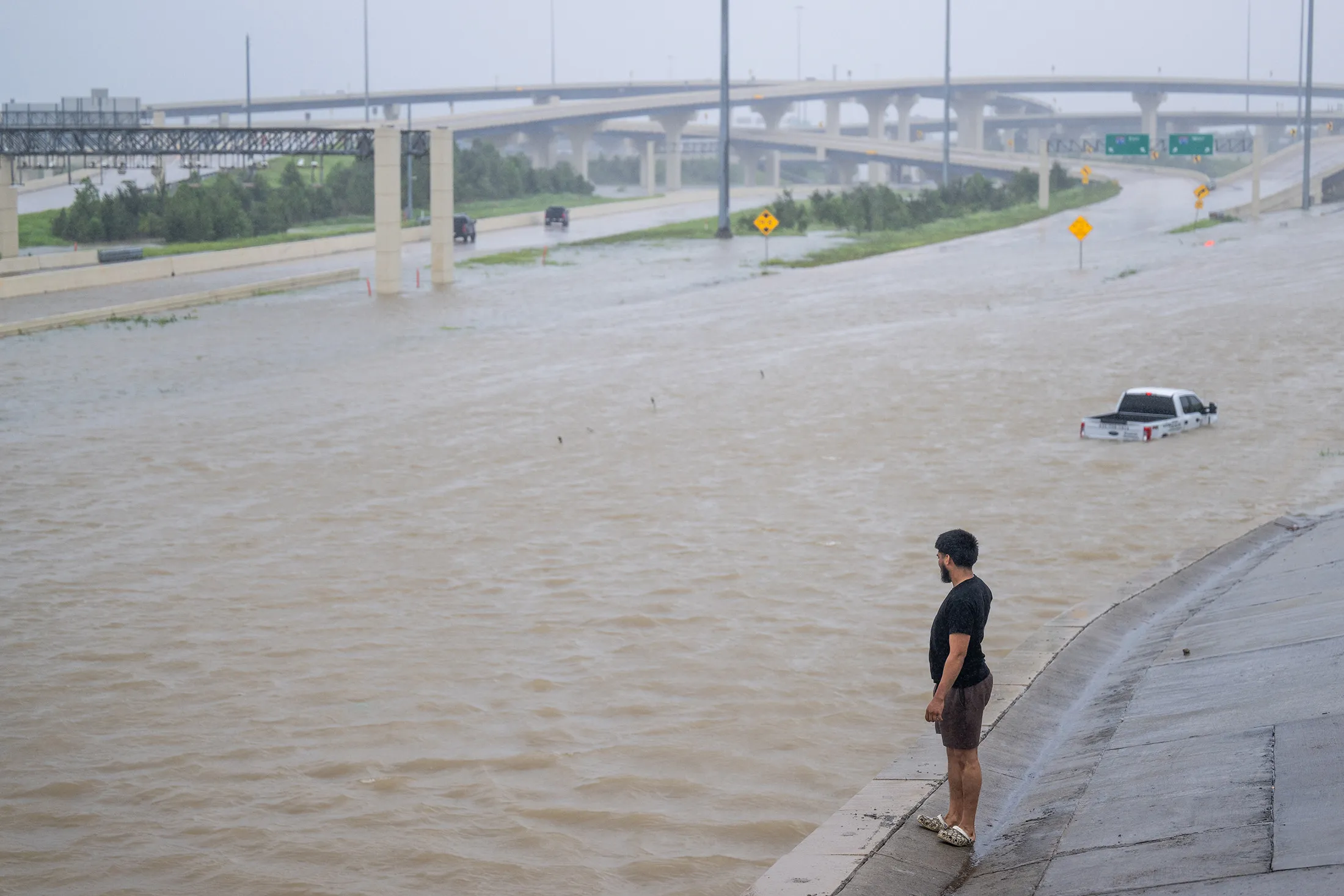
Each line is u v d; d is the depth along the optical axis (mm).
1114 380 36781
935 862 9727
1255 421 31031
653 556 20750
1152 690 12781
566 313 58625
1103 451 28297
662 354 44750
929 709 9578
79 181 139500
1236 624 14453
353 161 162375
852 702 14188
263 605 18328
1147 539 21203
